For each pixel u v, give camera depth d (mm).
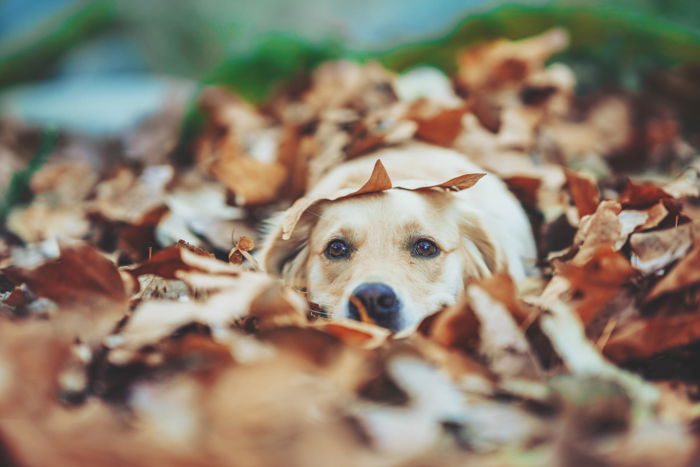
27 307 676
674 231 693
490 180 901
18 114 1572
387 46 1634
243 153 1147
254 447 511
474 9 1505
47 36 1962
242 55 1479
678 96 1279
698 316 628
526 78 1266
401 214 797
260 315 635
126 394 569
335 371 568
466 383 579
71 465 491
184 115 1378
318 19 1891
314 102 1285
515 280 810
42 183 1153
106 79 1916
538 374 588
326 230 810
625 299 649
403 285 753
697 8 1516
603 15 1376
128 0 2037
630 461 514
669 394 589
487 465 514
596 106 1233
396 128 990
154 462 490
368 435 529
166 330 607
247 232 906
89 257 640
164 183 1022
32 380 540
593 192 825
